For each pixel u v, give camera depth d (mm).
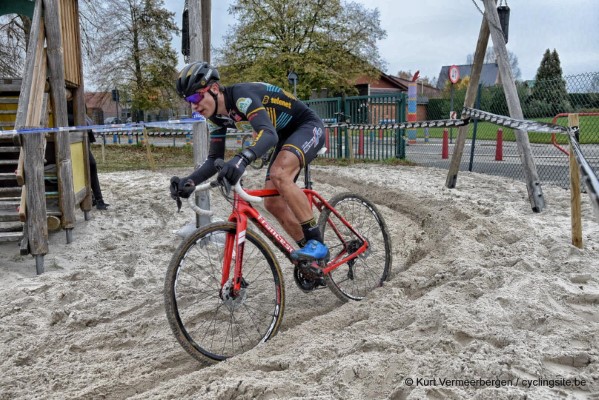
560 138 13414
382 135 14016
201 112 3242
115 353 3348
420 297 3715
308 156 3451
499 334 2840
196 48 5691
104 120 44656
